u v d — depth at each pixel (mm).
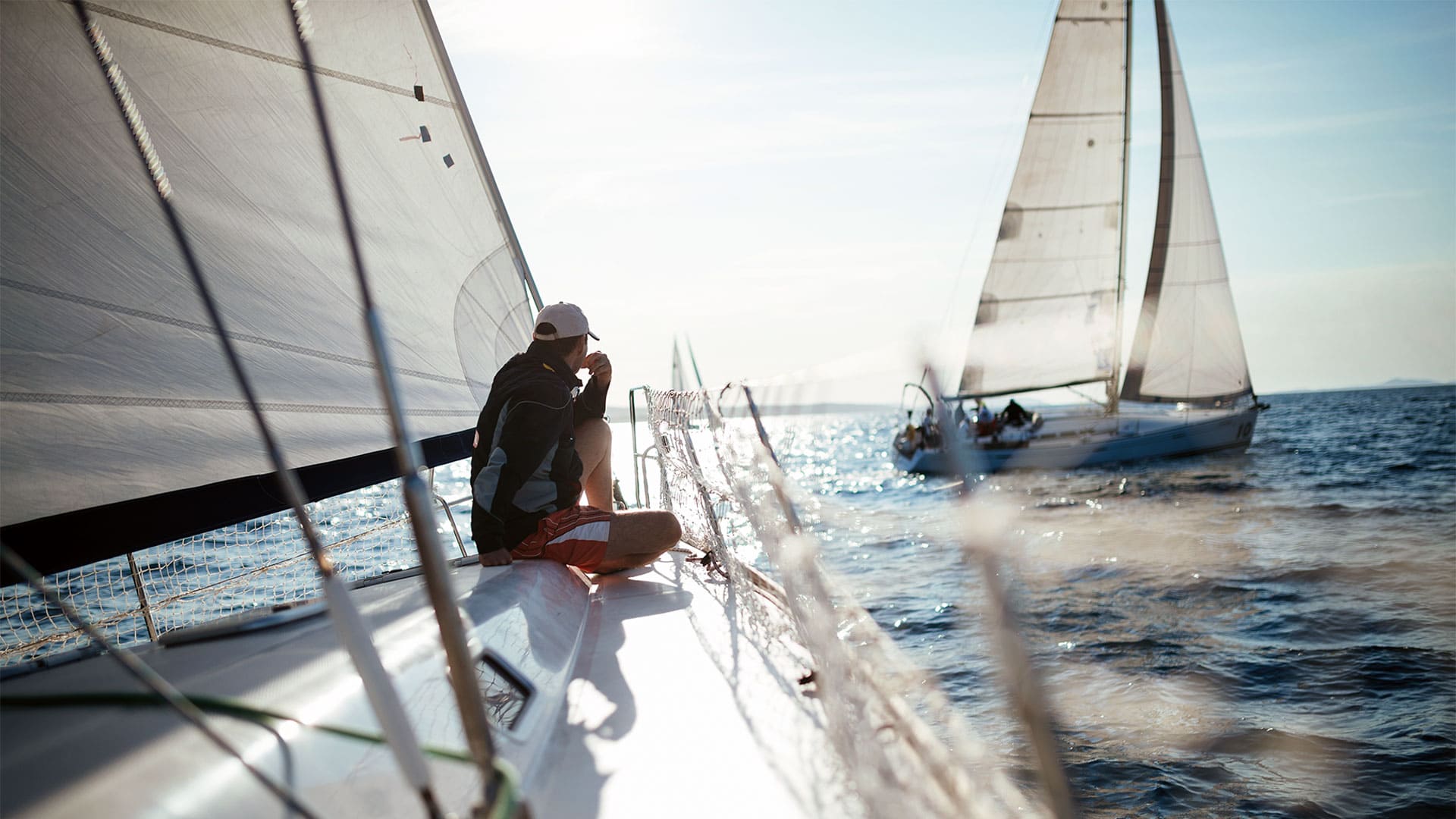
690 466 2492
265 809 903
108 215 2127
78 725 1001
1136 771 5121
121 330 2131
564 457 2629
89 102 2111
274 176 2592
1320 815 4738
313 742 1047
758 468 1442
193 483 2256
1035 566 11359
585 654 1979
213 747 964
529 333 3746
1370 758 5461
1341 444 30688
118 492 2100
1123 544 13320
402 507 3557
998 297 24891
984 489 526
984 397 23953
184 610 2582
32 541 1942
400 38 3133
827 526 1208
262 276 2525
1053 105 24562
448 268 3318
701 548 2887
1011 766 4379
